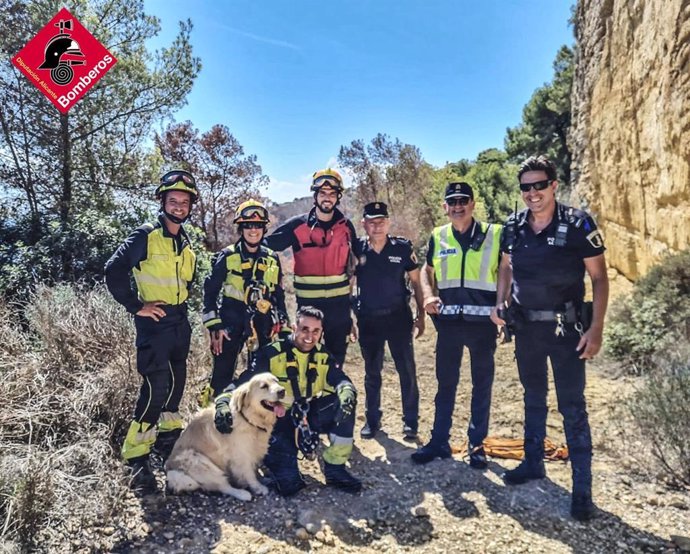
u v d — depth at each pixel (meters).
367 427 5.18
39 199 9.70
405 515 3.63
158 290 3.83
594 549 3.22
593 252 3.51
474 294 4.28
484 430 4.38
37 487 3.07
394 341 5.04
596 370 6.91
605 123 12.62
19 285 7.30
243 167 18.45
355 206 24.69
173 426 4.37
